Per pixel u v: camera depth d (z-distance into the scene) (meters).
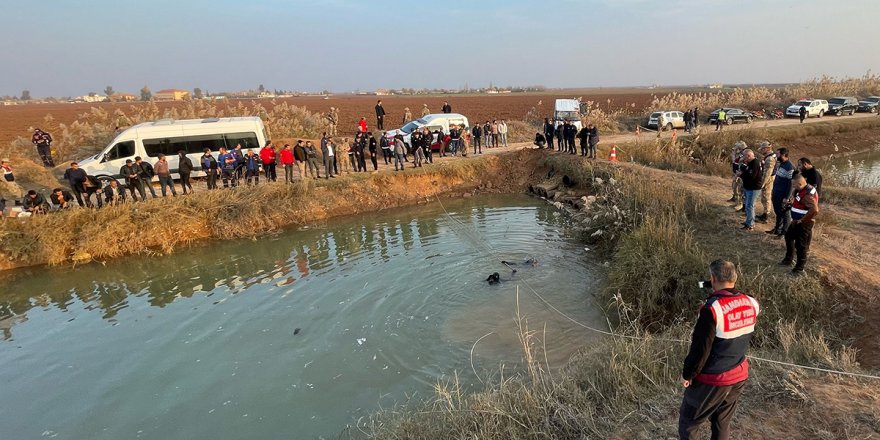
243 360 9.02
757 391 5.53
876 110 42.25
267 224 17.41
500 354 8.77
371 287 12.08
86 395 8.16
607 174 18.30
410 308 10.84
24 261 14.34
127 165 16.34
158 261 14.65
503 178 23.11
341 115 55.28
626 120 38.22
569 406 5.70
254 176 19.22
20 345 9.98
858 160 28.70
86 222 15.09
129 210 15.66
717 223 12.05
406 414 6.54
